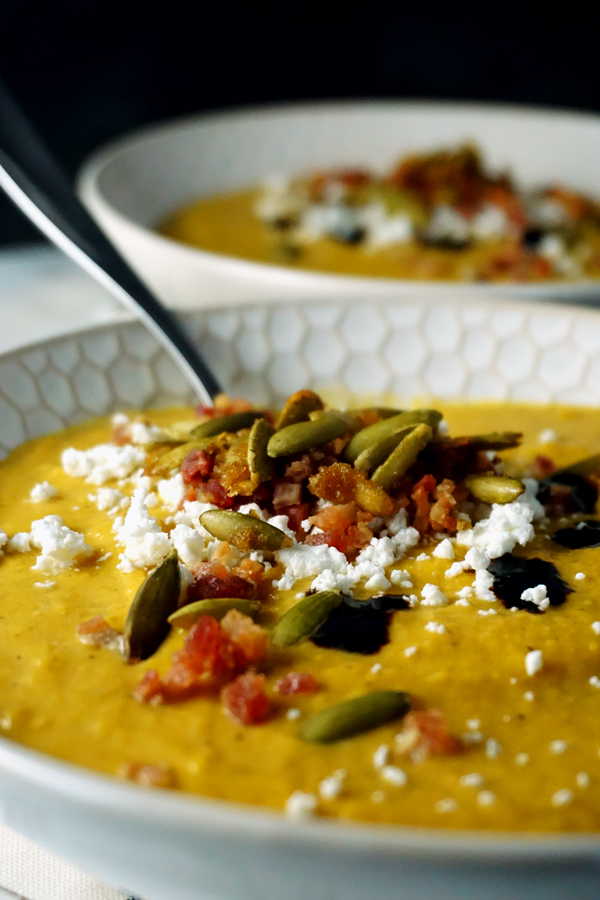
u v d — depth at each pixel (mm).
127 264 286
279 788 182
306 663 200
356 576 214
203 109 642
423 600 212
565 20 651
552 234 411
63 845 177
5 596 211
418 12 647
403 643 203
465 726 192
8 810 178
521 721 193
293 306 289
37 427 259
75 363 266
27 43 582
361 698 190
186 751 186
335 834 159
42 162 295
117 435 256
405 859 159
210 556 215
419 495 226
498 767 185
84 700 193
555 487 245
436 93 669
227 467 227
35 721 190
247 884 167
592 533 233
